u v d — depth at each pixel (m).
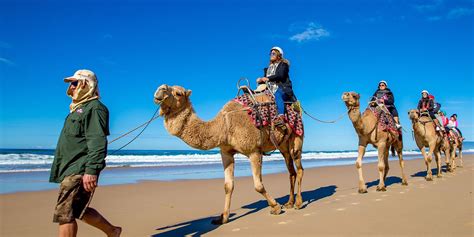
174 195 9.61
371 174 15.50
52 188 11.02
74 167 3.92
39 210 7.58
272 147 7.24
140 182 12.58
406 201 7.82
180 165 22.75
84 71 4.16
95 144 3.89
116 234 4.48
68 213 3.87
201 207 7.89
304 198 8.98
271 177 14.23
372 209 7.06
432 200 7.88
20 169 18.05
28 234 5.75
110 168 19.67
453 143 15.95
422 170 16.94
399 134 10.77
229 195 6.39
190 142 5.59
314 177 14.20
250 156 6.61
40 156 31.45
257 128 6.48
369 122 9.71
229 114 6.19
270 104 6.94
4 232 5.85
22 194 9.58
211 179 13.71
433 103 13.75
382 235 5.27
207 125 5.78
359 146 9.93
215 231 5.79
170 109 5.35
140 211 7.45
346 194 9.33
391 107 11.29
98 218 4.33
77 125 3.97
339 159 35.28
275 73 7.45
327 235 5.36
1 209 7.66
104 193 9.95
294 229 5.73
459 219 6.05
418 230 5.46
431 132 12.35
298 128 7.55
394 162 24.33
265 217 6.66
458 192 8.96
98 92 4.24
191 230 5.89
